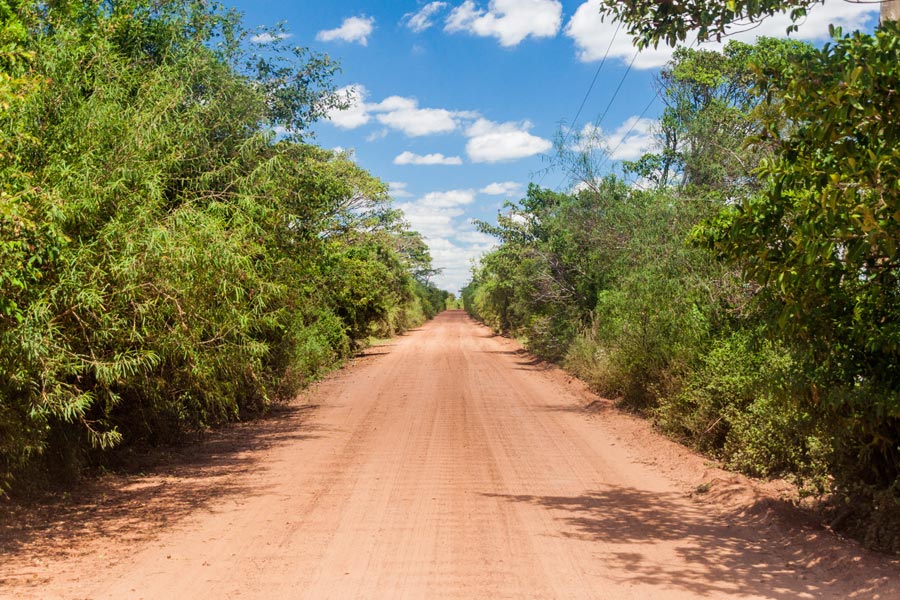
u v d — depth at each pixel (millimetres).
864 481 6820
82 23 9852
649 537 6652
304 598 5098
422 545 6367
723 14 6297
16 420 7137
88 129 7914
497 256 33469
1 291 6203
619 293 16531
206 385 10148
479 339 48531
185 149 10258
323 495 8352
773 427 9078
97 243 7453
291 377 16188
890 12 6695
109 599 5055
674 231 13812
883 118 4961
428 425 13773
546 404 16969
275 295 11297
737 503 7742
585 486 8836
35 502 7891
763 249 5910
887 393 5840
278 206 12234
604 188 20203
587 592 5215
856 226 5152
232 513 7574
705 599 5074
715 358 11117
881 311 6078
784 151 5770
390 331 49438
